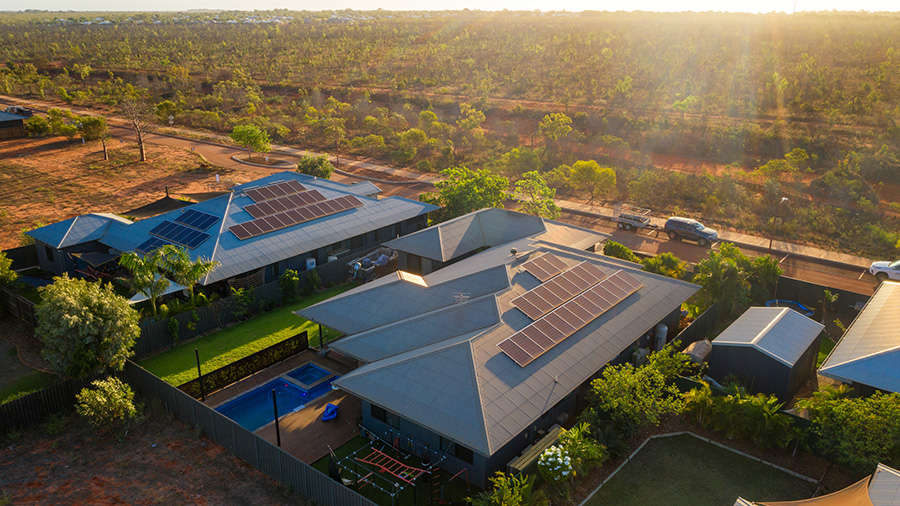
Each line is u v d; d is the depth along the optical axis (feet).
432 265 153.07
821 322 135.85
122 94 476.13
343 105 414.21
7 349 123.85
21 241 185.68
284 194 176.65
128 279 138.82
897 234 189.47
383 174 280.51
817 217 204.23
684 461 90.38
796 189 236.84
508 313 103.24
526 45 647.97
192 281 132.26
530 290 110.63
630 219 200.95
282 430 99.91
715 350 106.93
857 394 94.53
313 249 158.10
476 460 83.61
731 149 296.71
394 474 82.33
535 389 88.53
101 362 105.70
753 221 206.49
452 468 87.51
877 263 159.53
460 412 82.43
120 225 165.07
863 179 241.35
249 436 89.04
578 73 500.33
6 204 229.25
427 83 496.23
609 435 91.66
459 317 103.91
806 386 110.22
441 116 395.96
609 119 355.15
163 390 103.24
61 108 435.94
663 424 98.89
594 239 155.53
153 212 187.73
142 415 100.27
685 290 121.60
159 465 90.94
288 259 155.74
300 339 124.88
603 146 315.58
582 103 407.03
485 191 189.67
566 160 295.28
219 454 93.66
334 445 96.12
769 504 66.13
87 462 91.56
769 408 92.63
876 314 113.39
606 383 94.38
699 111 368.48
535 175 194.49
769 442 91.40
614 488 84.74
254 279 146.41
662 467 89.10
